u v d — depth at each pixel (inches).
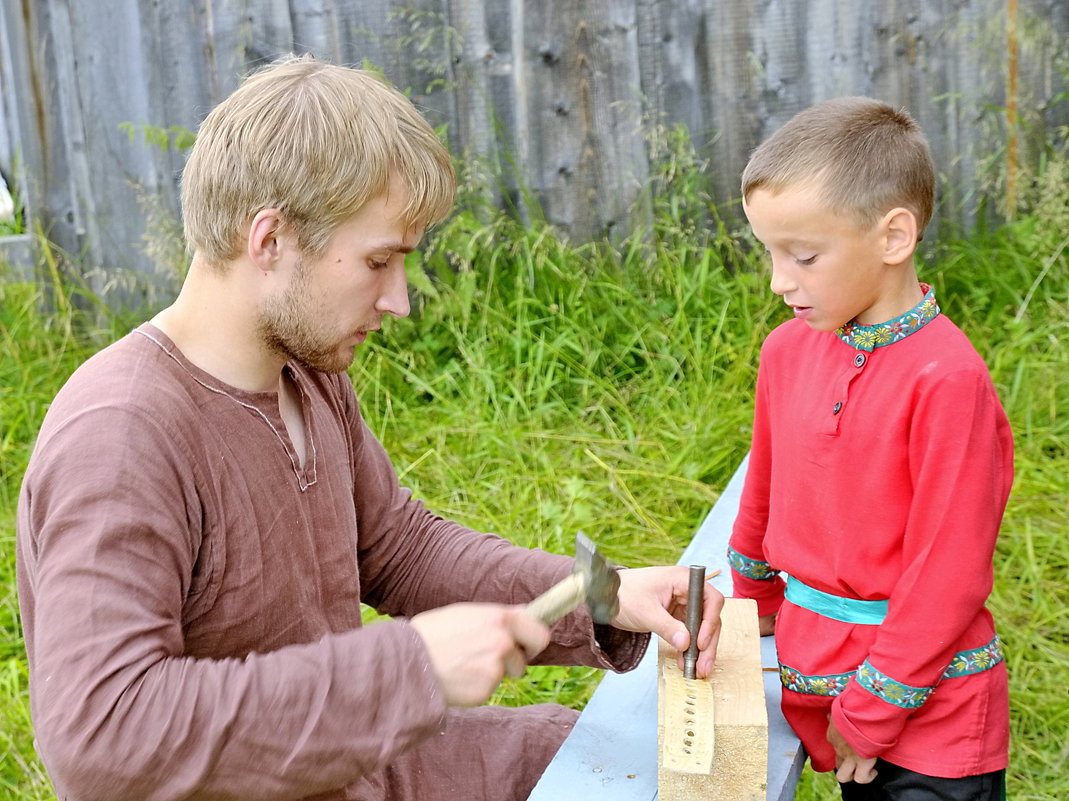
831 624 68.8
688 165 180.1
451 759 76.0
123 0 186.4
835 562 67.4
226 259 58.9
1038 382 152.3
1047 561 127.6
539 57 181.9
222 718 51.4
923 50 175.0
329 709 52.2
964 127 176.4
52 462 54.4
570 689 116.6
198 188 58.7
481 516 139.6
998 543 130.0
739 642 67.7
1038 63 172.6
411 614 77.7
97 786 51.2
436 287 180.7
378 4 182.9
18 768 110.3
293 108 57.1
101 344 190.9
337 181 56.7
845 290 64.9
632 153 183.5
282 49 185.6
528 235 177.0
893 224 63.5
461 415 159.0
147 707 51.1
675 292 172.7
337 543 65.9
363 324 61.2
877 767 69.7
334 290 59.3
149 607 53.5
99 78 189.8
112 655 51.5
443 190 60.3
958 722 66.8
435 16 182.1
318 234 57.8
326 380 70.0
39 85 191.0
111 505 53.4
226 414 59.8
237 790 52.2
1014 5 171.0
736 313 169.8
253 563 60.2
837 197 63.3
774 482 71.7
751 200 66.9
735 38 178.2
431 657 53.5
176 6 185.6
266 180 56.8
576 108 183.3
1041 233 169.8
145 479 54.7
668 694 61.6
